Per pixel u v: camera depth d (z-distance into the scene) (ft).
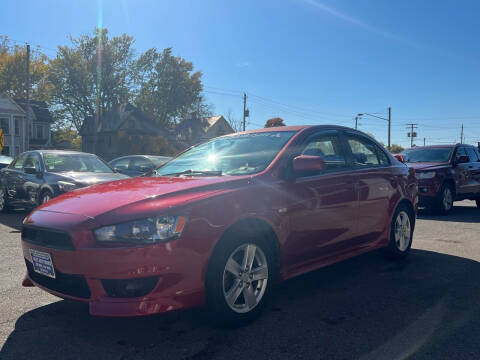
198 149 15.39
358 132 16.05
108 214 9.30
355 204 14.05
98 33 184.44
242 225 10.40
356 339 9.63
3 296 12.71
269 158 12.32
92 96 190.39
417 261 16.92
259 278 10.78
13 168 31.19
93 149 165.07
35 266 10.36
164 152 154.30
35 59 184.24
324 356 8.81
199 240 9.47
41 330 10.25
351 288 13.43
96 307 8.96
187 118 202.08
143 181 12.17
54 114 190.80
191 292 9.44
